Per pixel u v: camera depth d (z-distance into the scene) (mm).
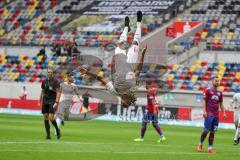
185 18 96500
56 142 37281
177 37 90500
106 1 106938
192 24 92688
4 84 91000
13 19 109500
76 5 108375
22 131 48219
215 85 35531
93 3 107625
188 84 83625
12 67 98188
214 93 35344
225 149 38656
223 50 87312
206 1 98438
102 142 40000
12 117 72250
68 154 29906
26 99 84125
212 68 85375
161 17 98188
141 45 93000
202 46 88438
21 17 109375
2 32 107125
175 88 82812
